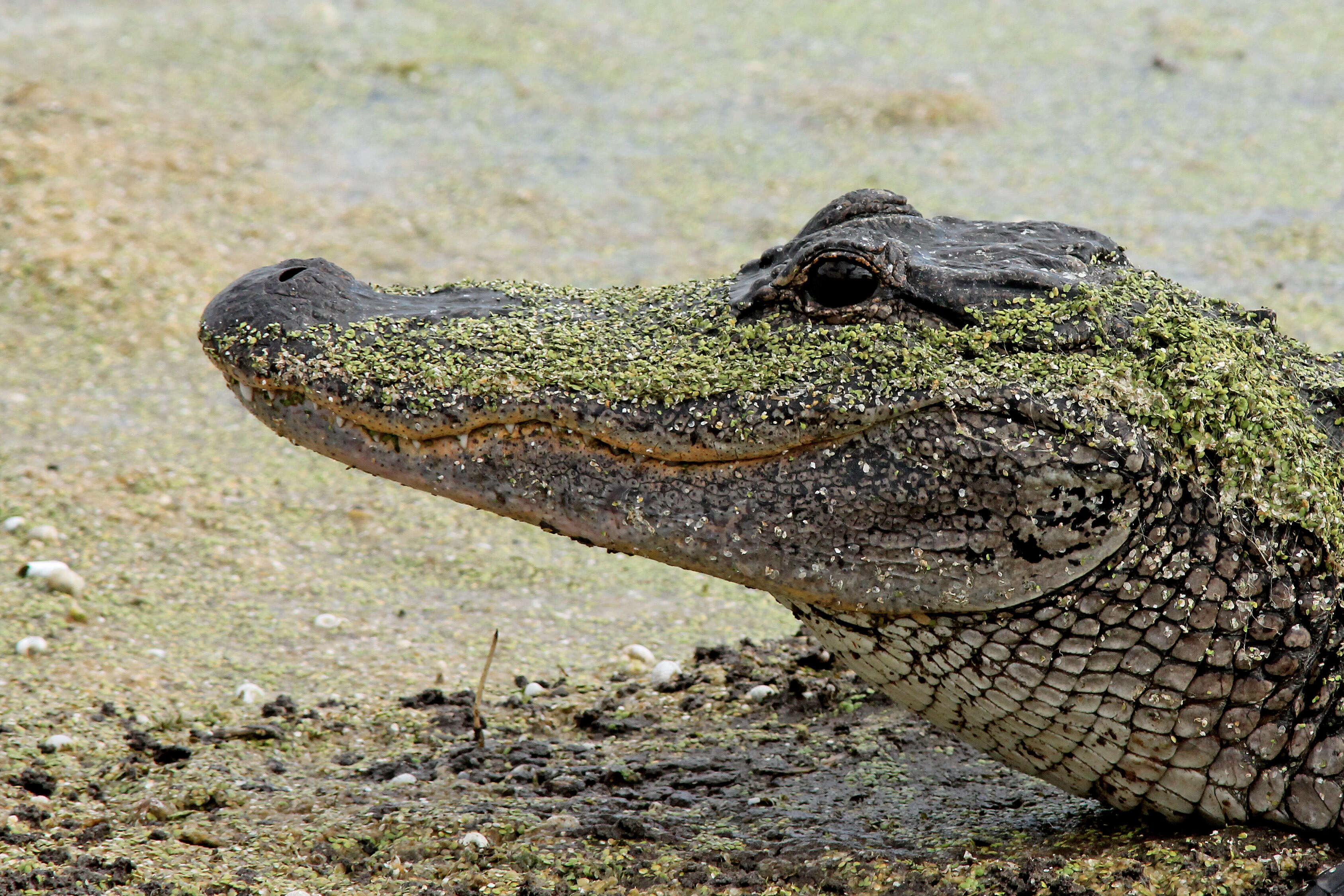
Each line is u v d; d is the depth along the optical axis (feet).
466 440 30.55
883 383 28.99
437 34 101.35
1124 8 105.81
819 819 33.73
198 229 72.90
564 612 47.65
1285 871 28.71
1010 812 34.01
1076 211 75.05
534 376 29.99
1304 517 29.07
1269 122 85.40
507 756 37.50
